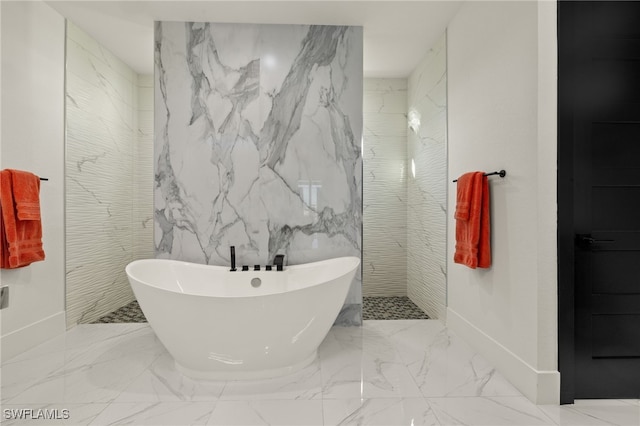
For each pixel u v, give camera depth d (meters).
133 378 1.96
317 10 2.60
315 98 2.79
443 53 2.91
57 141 2.62
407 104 3.89
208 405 1.70
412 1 2.50
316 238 2.79
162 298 1.82
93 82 3.06
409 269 3.83
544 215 1.70
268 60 2.77
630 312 1.74
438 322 2.95
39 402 1.71
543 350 1.71
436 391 1.83
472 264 2.12
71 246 2.77
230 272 2.60
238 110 2.75
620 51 1.72
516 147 1.87
